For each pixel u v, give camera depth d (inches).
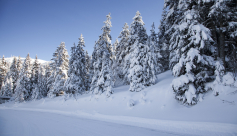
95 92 806.5
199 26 366.6
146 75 675.4
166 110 424.2
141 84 660.1
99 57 882.1
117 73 1153.4
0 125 386.3
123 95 682.2
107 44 906.1
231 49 407.5
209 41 379.6
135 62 689.0
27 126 365.7
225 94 339.9
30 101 1288.1
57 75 1167.6
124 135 259.4
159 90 552.1
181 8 458.6
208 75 400.8
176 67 422.0
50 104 980.6
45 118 498.6
